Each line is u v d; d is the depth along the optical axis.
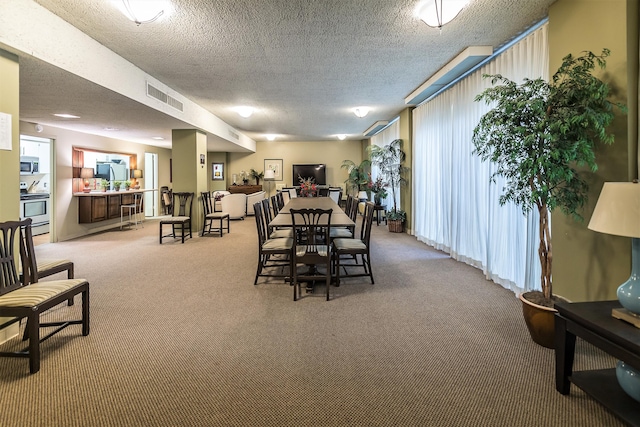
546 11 2.97
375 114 7.52
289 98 5.98
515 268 3.39
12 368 2.05
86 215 7.02
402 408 1.70
